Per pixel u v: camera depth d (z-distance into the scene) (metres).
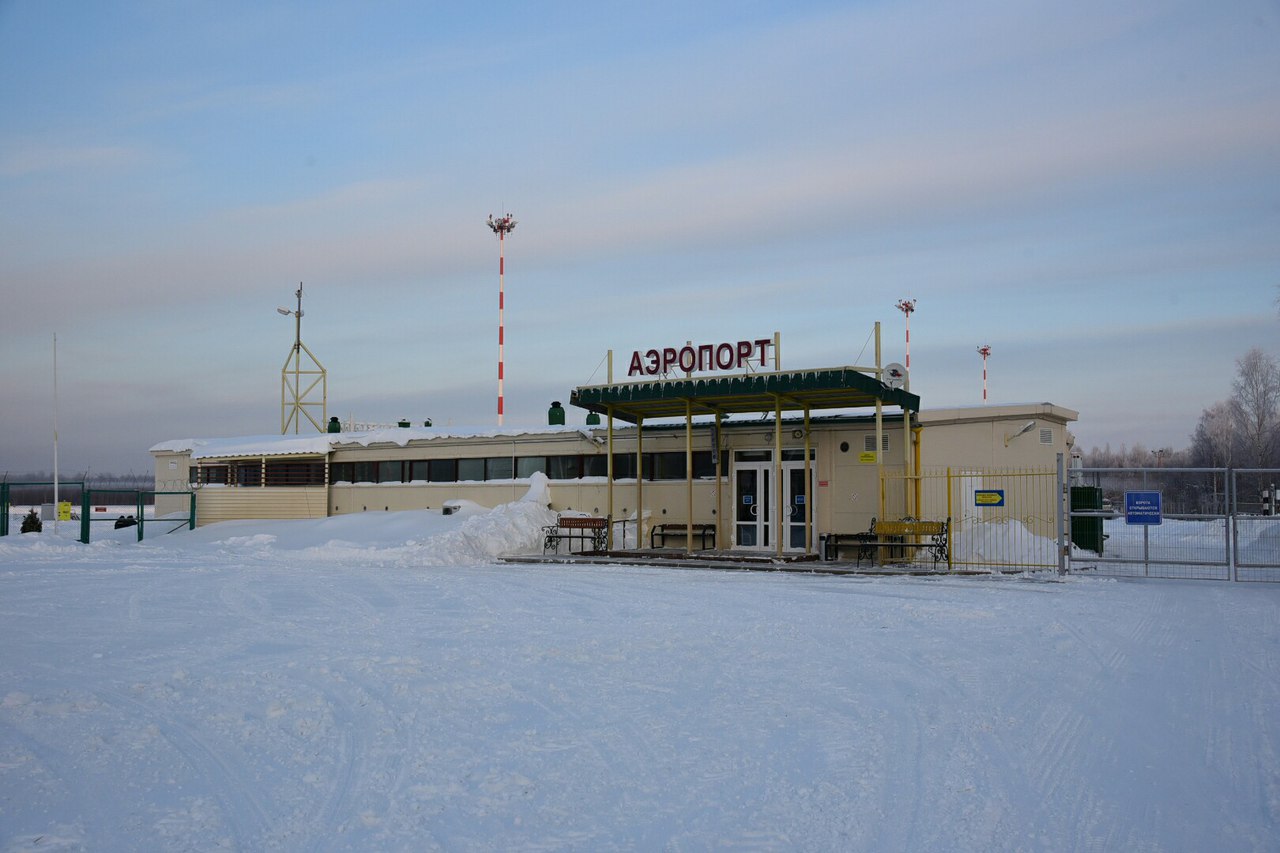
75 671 10.20
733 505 26.91
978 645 11.76
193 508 36.19
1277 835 5.56
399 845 5.50
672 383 24.16
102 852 5.37
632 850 5.43
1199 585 18.42
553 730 7.95
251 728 7.98
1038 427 24.58
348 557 27.14
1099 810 6.01
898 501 24.72
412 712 8.52
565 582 20.14
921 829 5.72
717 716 8.40
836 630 13.03
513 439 31.73
